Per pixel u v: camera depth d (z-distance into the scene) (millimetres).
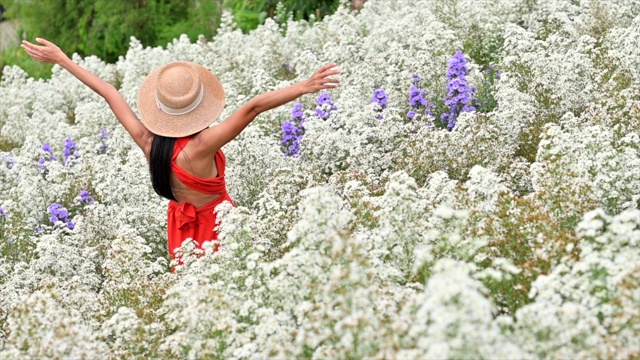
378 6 15383
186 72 7215
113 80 16375
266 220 7434
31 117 15172
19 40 21969
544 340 4551
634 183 6742
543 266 5469
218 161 7617
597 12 12023
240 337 5340
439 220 6125
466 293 4020
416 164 8570
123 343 5922
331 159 9414
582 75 9703
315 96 11484
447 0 13445
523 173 7816
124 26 19938
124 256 7293
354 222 6746
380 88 11320
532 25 12570
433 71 10539
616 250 5215
